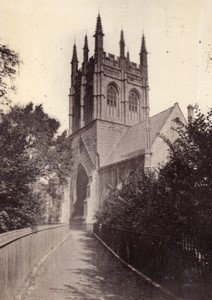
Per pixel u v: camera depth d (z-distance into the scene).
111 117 64.56
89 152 63.53
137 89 68.19
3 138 14.90
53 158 32.38
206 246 7.30
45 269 14.01
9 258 7.61
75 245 26.86
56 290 10.22
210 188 7.68
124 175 49.81
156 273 10.93
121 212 18.66
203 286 7.53
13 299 8.16
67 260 17.33
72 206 66.12
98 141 61.19
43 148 30.09
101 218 31.70
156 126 49.31
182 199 8.35
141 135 54.50
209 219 7.27
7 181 14.20
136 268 13.73
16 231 8.60
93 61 65.94
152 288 10.51
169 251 9.63
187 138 8.54
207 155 7.70
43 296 9.40
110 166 54.78
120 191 21.34
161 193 10.66
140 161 45.78
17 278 9.02
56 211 40.16
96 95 63.44
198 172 7.82
